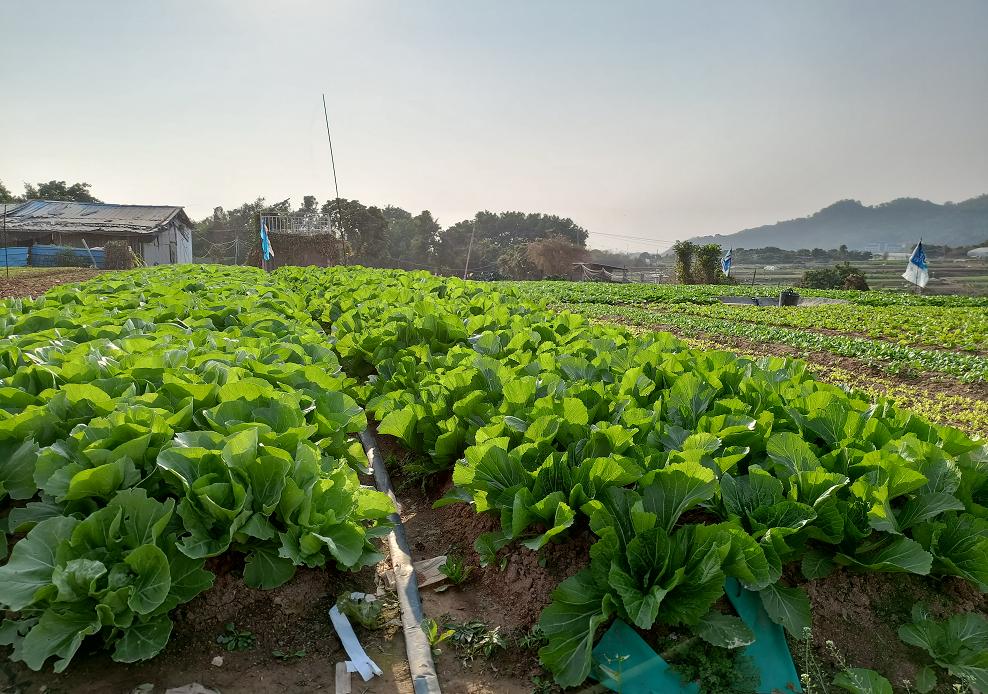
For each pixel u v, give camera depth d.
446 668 3.78
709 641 3.42
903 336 17.47
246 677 3.61
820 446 5.04
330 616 4.10
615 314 22.39
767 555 3.71
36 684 3.44
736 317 22.86
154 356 5.77
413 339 8.78
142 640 3.48
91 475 3.83
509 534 4.28
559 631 3.60
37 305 10.57
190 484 3.92
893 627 3.81
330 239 52.56
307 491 4.11
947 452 4.72
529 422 4.98
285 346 7.00
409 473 6.23
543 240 92.56
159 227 54.91
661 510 3.98
